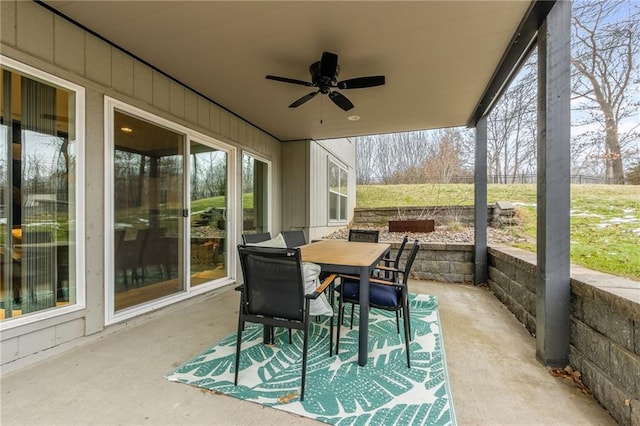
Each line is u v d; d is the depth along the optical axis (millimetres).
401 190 11438
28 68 2104
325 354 2275
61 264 2340
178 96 3436
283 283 1835
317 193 6707
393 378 1938
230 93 3752
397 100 3873
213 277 4129
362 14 2230
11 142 2096
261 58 2904
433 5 2119
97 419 1540
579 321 1933
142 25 2383
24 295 2139
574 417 1578
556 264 2061
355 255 2703
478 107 4105
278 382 1886
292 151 6230
